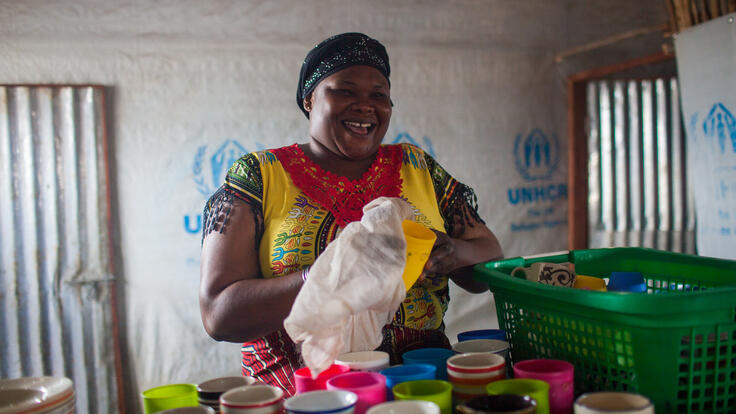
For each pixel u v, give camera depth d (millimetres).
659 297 894
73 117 3234
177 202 3354
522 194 3748
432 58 3609
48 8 3188
